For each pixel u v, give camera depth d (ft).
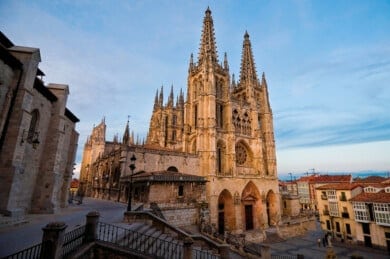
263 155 252.83
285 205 268.00
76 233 44.73
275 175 242.37
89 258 43.37
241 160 233.55
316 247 174.29
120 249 46.19
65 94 99.81
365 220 179.93
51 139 92.63
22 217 62.34
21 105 65.21
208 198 181.78
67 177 119.44
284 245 179.42
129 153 160.35
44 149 90.99
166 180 132.57
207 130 203.00
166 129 305.73
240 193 204.03
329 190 221.25
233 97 239.50
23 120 65.36
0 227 54.29
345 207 204.64
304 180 388.57
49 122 94.12
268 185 231.09
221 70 244.63
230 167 209.15
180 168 182.50
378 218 171.01
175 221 126.41
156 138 301.63
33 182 85.10
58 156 93.40
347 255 155.12
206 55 228.43
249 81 265.95
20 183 64.03
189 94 243.81
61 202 114.11
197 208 138.72
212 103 208.85
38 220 68.64
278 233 205.16
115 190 169.07
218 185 189.78
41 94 85.92
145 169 164.25
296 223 225.15
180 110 312.29
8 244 40.52
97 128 287.48
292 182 402.72
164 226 76.13
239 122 238.89
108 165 195.83
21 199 76.89
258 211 216.13
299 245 179.93
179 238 73.41
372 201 175.42
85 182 287.07
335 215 211.41
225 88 240.12
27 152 79.66
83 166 299.38
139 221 76.38
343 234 201.16
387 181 230.89
